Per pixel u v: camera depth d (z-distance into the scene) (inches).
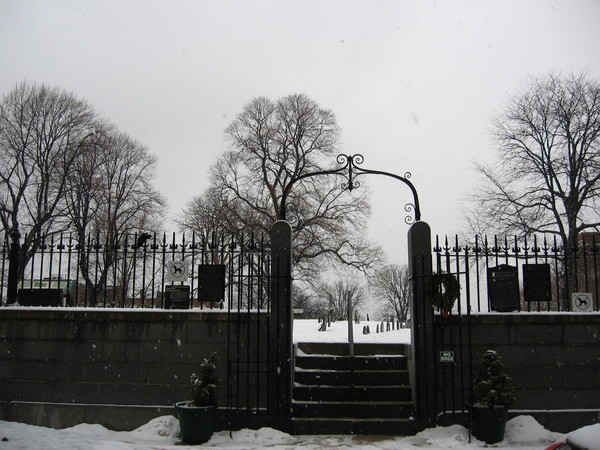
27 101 1090.7
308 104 1402.6
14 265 402.0
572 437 189.0
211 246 390.9
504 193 943.0
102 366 371.6
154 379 368.5
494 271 381.7
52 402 370.0
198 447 316.8
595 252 386.3
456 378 366.3
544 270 377.4
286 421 352.2
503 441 333.1
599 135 879.1
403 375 392.5
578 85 904.9
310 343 420.2
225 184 1350.9
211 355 350.6
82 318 375.9
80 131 1127.0
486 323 370.0
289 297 365.1
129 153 1240.8
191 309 380.8
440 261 370.6
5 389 373.7
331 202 1342.3
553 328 369.7
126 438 343.6
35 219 1019.9
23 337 378.0
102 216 1151.6
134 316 373.1
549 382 364.5
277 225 374.9
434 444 325.4
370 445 323.0
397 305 2790.4
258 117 1403.8
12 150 1083.9
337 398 378.6
